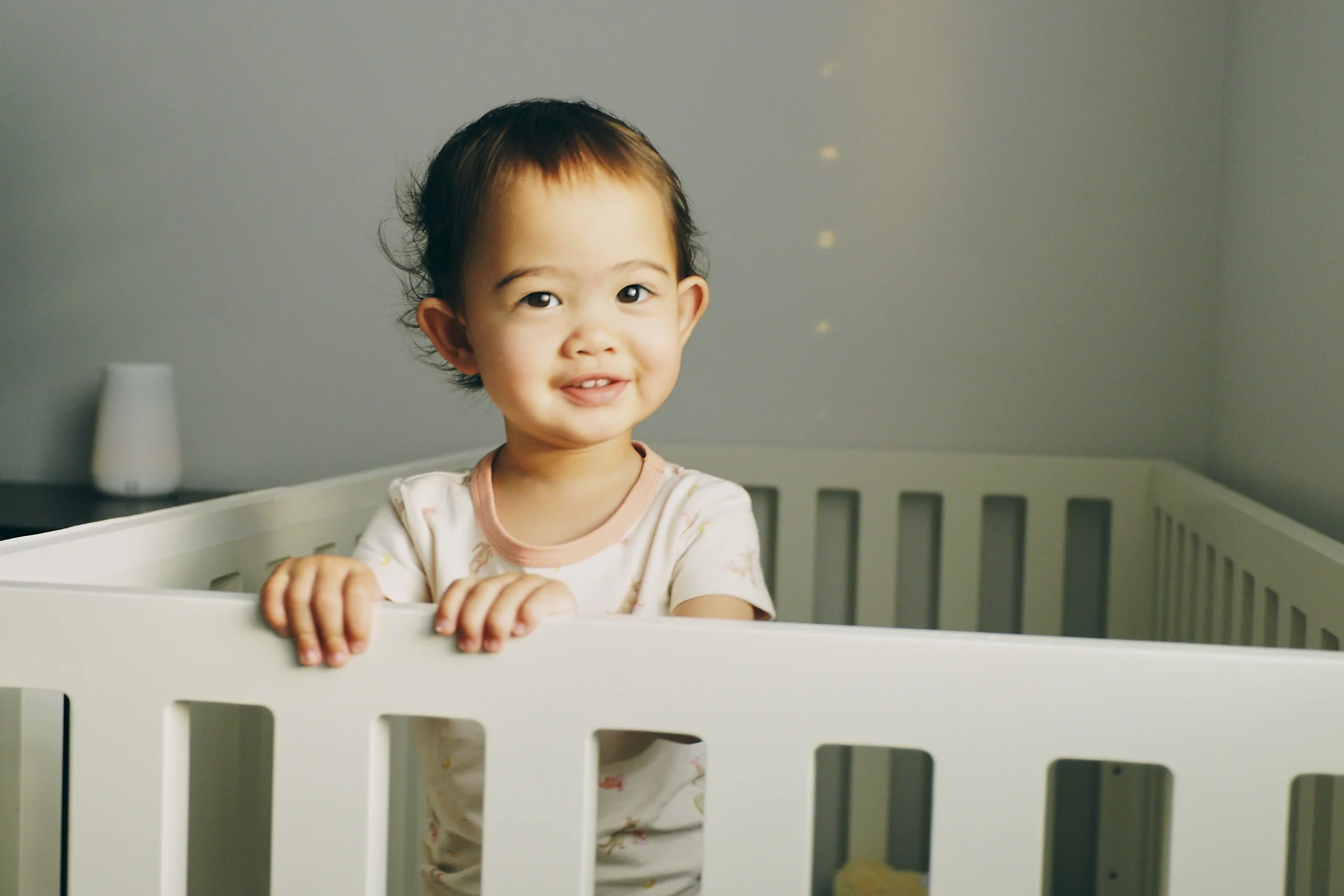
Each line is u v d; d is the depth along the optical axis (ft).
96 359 5.67
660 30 5.18
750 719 1.73
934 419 5.10
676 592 2.70
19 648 1.87
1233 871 1.66
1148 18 4.85
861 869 4.82
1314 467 3.59
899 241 5.08
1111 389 4.98
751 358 5.19
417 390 5.45
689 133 5.18
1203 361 4.91
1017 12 4.95
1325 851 2.69
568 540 2.82
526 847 1.77
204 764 2.71
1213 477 4.83
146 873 1.85
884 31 5.04
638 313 2.55
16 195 5.67
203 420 5.60
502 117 2.73
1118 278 4.95
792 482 5.04
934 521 5.11
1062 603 4.87
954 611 4.95
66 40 5.60
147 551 2.55
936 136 5.03
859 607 5.01
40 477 5.72
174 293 5.59
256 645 1.83
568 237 2.49
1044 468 4.87
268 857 3.11
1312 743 1.65
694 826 2.84
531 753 1.77
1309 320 3.66
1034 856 1.69
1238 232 4.56
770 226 5.15
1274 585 2.97
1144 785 4.66
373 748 1.81
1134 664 1.67
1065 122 4.94
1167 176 4.88
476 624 1.76
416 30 5.36
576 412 2.53
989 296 5.04
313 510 3.35
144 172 5.58
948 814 1.70
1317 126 3.63
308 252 5.49
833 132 5.09
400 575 2.89
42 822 2.22
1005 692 1.69
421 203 2.92
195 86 5.52
